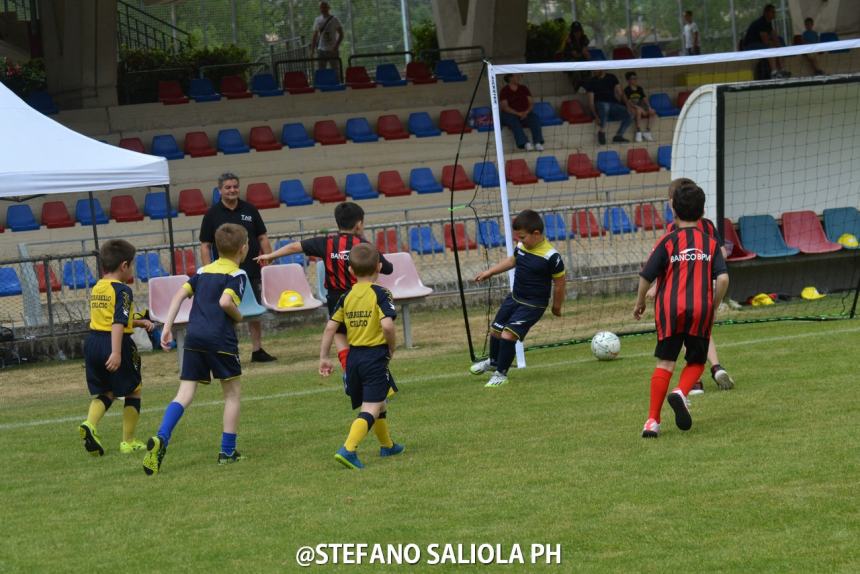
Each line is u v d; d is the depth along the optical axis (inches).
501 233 1413.6
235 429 549.3
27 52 2223.2
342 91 1996.8
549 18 2915.8
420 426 612.4
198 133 1871.3
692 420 570.9
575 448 523.5
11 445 642.8
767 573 344.2
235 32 2694.4
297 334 1156.5
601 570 354.9
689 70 2199.8
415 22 3036.4
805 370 693.9
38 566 392.2
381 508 439.8
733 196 1160.8
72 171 931.3
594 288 1256.2
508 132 1930.4
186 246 1275.8
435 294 1238.3
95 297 592.1
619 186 1865.2
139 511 460.1
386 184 1817.2
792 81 1036.5
